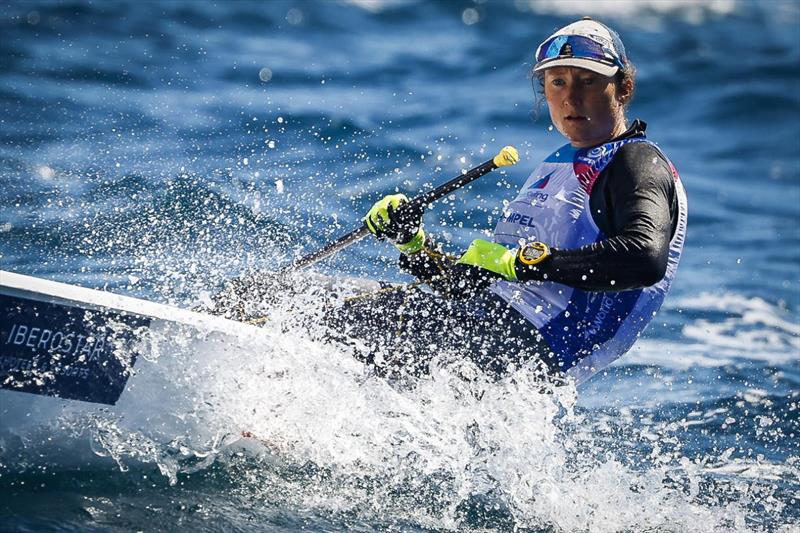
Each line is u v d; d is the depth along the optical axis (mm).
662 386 18625
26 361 11758
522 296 13320
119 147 27141
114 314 12203
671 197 12727
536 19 55875
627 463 15062
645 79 46094
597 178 12938
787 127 41125
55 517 11500
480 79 42812
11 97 30906
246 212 21781
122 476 12719
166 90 34812
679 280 25500
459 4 56562
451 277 13000
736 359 20250
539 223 13312
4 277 11406
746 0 66625
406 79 41719
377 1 55156
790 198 33750
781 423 17125
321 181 26625
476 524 12891
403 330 13570
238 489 12945
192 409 12938
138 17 44156
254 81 38000
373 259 20719
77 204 21953
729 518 13609
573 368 13438
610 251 11961
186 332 12688
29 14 41250
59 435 12234
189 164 26125
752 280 25781
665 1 63594
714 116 42031
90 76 34875
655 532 13125
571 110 13164
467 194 27859
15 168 24234
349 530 12289
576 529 13086
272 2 51312
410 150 31156
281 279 14266
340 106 35594
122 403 12484
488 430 13555
